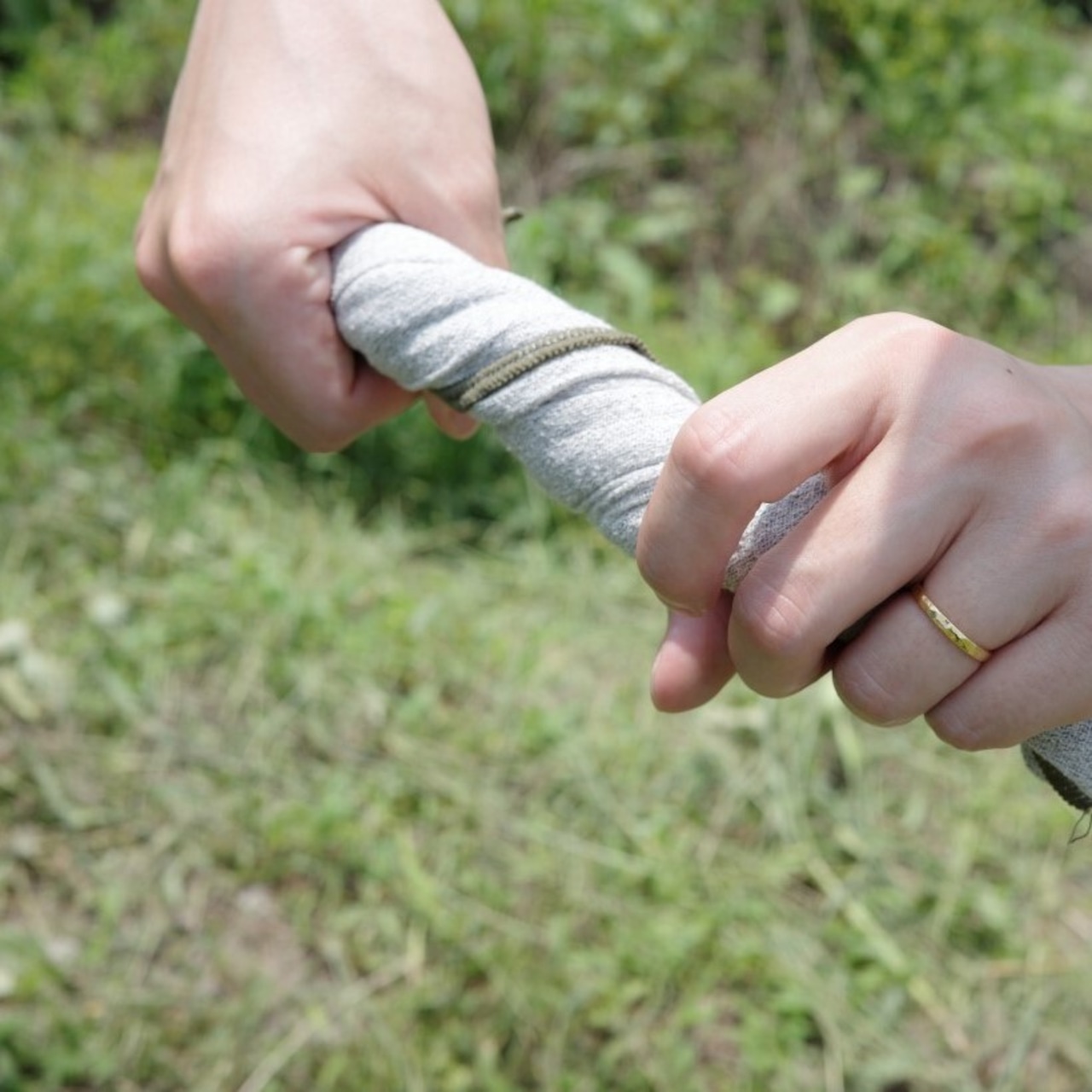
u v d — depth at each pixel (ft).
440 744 7.79
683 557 2.61
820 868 7.51
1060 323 11.93
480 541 9.38
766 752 7.88
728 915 7.14
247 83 3.51
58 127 12.36
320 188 3.38
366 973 6.90
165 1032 6.64
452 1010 6.72
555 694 8.30
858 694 2.62
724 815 7.68
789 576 2.53
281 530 8.96
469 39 12.28
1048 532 2.48
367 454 9.52
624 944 6.91
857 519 2.49
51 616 8.27
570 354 3.00
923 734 8.30
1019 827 7.93
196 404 9.53
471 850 7.34
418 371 3.19
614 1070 6.63
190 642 8.16
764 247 11.94
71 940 6.98
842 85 12.68
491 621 8.63
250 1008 6.71
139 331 9.71
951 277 11.83
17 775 7.50
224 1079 6.52
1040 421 2.49
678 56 12.42
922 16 12.89
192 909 7.09
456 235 3.55
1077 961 7.41
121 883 7.14
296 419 3.61
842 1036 6.84
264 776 7.58
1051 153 12.67
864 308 11.67
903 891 7.61
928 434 2.49
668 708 3.02
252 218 3.35
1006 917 7.39
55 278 10.02
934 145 12.46
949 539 2.52
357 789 7.52
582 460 2.94
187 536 8.76
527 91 12.25
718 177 12.16
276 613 8.23
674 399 2.95
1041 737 2.83
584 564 9.09
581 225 11.51
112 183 11.48
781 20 12.92
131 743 7.70
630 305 11.19
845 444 2.52
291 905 7.13
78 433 9.45
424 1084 6.52
